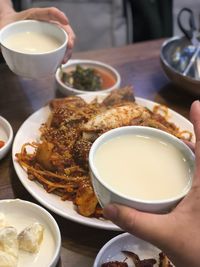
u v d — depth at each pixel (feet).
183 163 0.99
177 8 3.27
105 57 2.27
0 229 1.13
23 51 1.50
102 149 0.99
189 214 0.85
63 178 1.43
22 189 1.44
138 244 1.22
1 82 1.97
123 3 3.18
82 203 1.29
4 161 1.54
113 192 0.87
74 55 2.25
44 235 1.19
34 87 1.97
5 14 1.87
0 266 1.04
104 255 1.18
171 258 0.87
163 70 2.01
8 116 1.78
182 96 2.03
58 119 1.64
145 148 1.01
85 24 3.25
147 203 0.85
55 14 1.64
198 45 2.11
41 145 1.48
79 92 1.90
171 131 1.63
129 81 2.10
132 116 1.56
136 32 3.34
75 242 1.28
